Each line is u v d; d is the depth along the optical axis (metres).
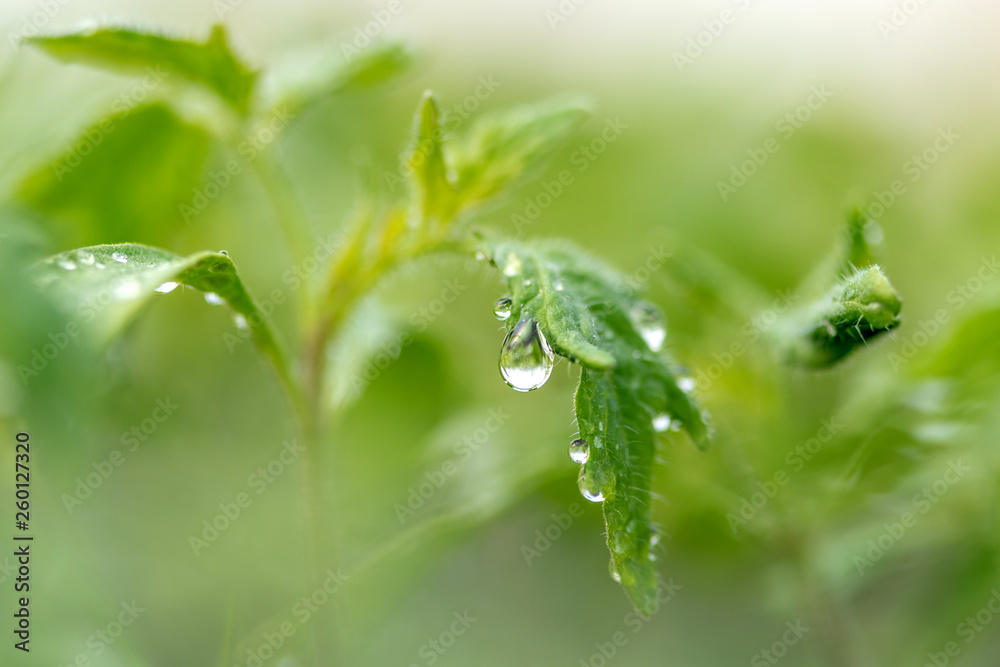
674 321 0.22
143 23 0.19
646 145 0.31
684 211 0.27
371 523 0.21
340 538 0.20
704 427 0.18
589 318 0.17
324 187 0.27
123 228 0.20
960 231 0.27
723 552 0.21
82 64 0.19
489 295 0.25
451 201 0.18
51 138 0.20
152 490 0.21
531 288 0.17
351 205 0.26
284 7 0.28
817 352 0.18
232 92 0.19
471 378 0.22
